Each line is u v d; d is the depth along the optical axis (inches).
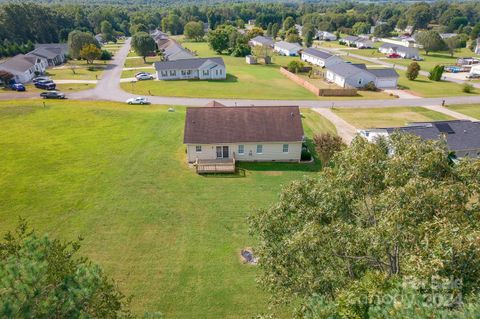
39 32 4840.1
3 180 1171.3
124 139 1560.0
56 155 1379.2
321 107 2198.6
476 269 328.5
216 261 822.5
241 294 726.5
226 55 4493.1
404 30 7736.2
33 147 1445.6
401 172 454.9
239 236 917.2
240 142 1364.4
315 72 3442.4
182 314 678.5
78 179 1195.9
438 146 503.2
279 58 4431.6
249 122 1416.1
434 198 392.8
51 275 376.8
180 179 1228.5
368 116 2022.6
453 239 339.0
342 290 413.7
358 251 450.6
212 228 950.4
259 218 577.0
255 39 5324.8
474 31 6087.6
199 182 1213.1
